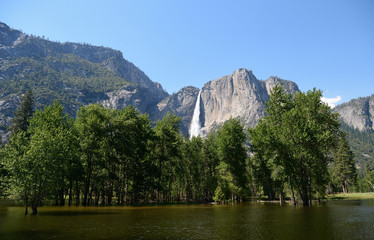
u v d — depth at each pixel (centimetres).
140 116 5253
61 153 2823
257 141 4153
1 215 2483
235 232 1566
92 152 4166
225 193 5366
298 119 3772
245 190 5456
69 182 4438
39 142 2605
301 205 4034
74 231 1591
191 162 6341
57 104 4419
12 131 6166
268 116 4275
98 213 2775
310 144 3653
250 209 3444
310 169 3919
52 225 1839
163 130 5366
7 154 2508
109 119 4681
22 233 1516
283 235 1459
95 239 1351
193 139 6494
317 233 1512
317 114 3788
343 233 1505
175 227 1769
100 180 4675
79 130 4203
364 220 2091
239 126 5372
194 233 1533
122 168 4969
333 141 3772
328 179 4650
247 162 6825
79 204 4450
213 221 2108
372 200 5203
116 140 4722
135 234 1493
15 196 2489
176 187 6825
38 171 2539
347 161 8475
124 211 3089
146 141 5178
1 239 1348
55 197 3931
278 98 4247
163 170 5831
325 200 5672
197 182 6425
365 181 12406
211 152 6384
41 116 4050
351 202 4634
